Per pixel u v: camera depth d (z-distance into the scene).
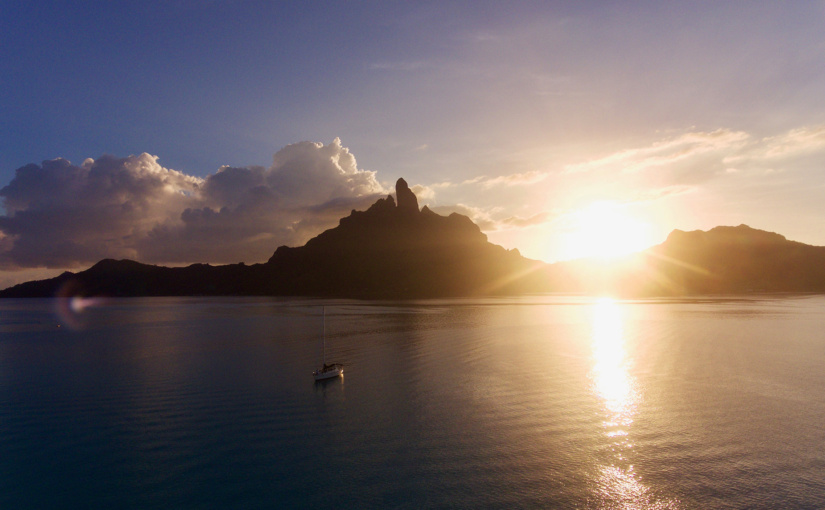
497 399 41.03
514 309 156.62
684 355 61.84
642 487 25.80
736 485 25.89
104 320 142.00
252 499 25.25
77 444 32.47
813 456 29.14
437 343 74.38
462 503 24.50
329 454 30.25
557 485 26.11
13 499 25.75
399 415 37.22
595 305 174.38
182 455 30.48
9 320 148.62
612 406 38.91
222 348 73.88
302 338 84.56
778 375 49.56
